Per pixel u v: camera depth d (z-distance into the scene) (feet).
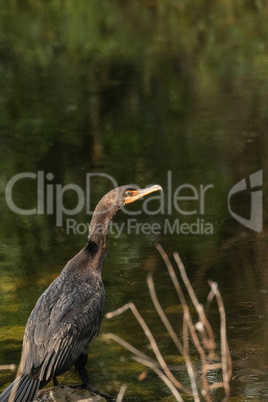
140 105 63.21
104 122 58.65
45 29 95.09
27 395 21.29
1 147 53.06
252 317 29.12
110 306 30.37
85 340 23.30
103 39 89.40
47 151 52.16
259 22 96.12
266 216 40.78
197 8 106.22
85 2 110.01
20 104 63.87
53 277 33.45
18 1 111.55
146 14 103.30
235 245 37.06
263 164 48.14
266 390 23.67
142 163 49.21
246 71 73.51
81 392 23.44
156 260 35.47
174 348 26.86
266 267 34.09
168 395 23.63
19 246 37.45
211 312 29.73
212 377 24.67
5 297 31.32
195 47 84.02
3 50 84.38
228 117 59.11
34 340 22.33
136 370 25.45
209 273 33.68
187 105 62.80
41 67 76.79
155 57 79.87
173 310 30.01
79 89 68.18
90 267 24.90
